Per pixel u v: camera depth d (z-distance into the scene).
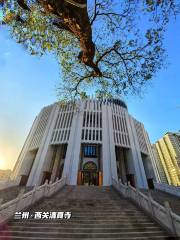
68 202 13.71
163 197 18.53
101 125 40.12
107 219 9.59
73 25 4.92
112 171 32.38
